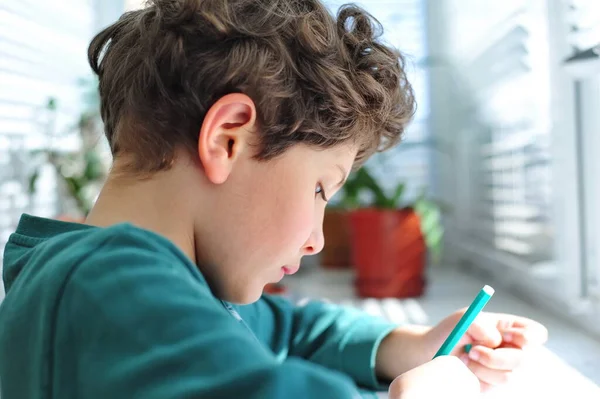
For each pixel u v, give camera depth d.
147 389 0.34
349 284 1.40
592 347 0.81
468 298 1.19
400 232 1.22
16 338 0.42
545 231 1.05
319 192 0.54
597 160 0.87
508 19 1.17
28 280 0.44
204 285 0.43
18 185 1.24
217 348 0.35
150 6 0.56
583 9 0.83
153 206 0.49
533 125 1.09
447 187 1.69
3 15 1.16
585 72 0.82
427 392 0.48
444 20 1.69
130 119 0.52
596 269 0.88
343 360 0.72
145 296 0.37
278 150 0.49
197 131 0.48
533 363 0.72
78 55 1.59
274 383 0.33
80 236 0.45
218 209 0.49
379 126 0.59
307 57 0.52
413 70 0.74
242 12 0.51
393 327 0.73
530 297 1.11
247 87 0.49
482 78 1.40
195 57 0.49
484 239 1.47
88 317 0.38
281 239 0.50
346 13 0.59
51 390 0.38
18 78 1.24
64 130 1.47
